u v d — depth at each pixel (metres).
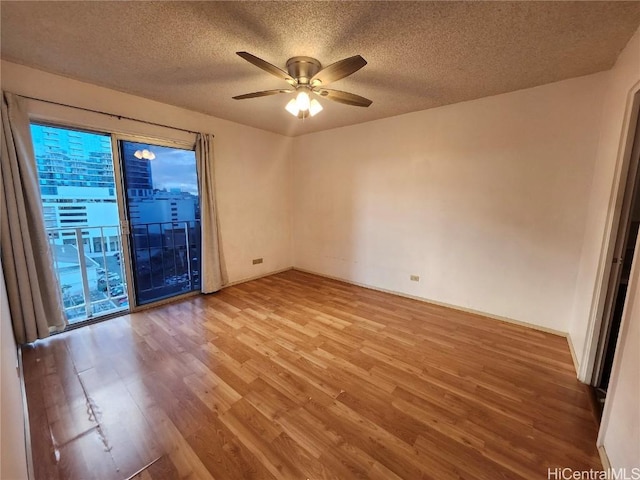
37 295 2.34
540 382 1.96
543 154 2.56
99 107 2.63
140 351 2.32
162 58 2.10
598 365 1.90
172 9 1.55
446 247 3.25
